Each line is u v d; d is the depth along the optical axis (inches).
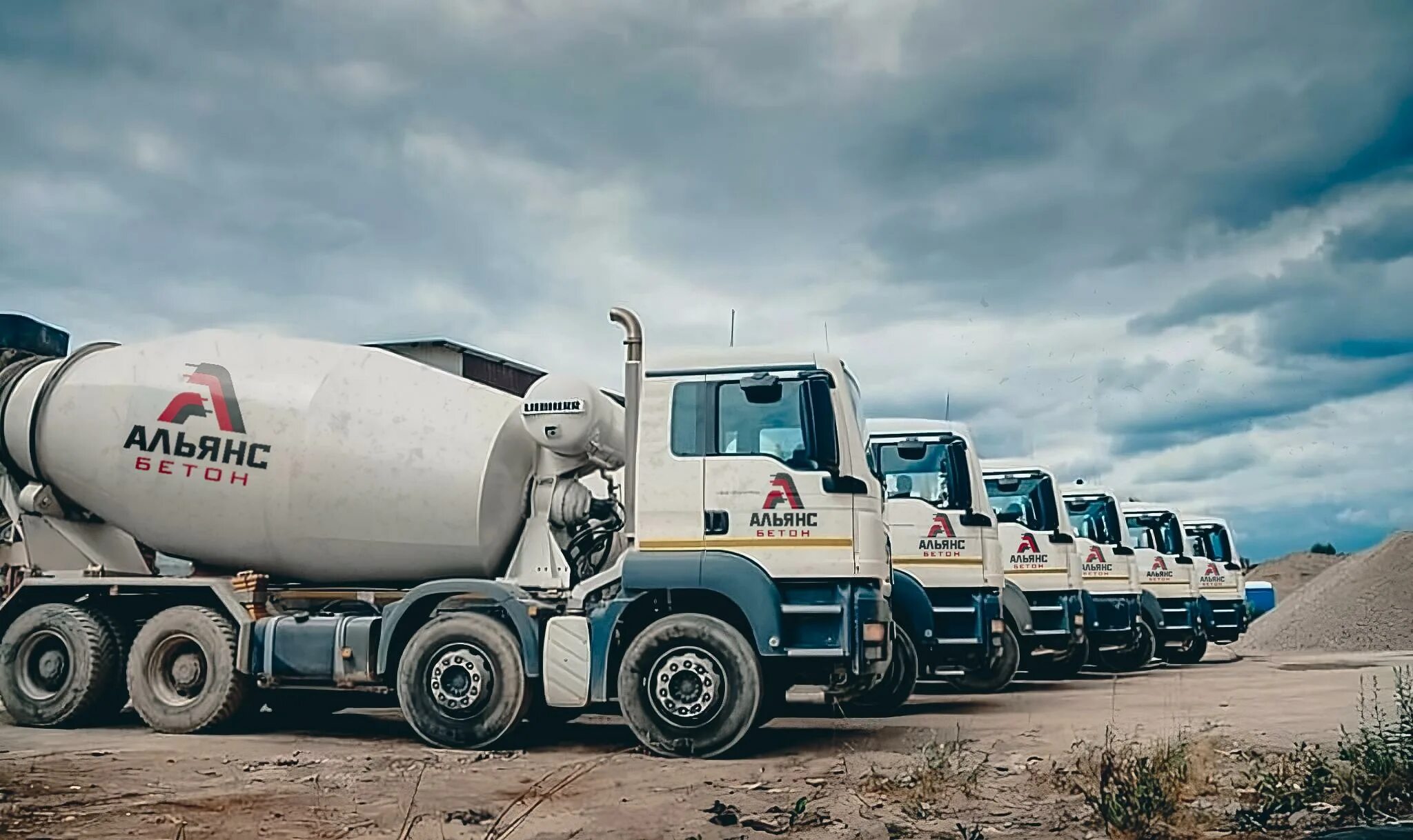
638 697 355.6
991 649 518.6
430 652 377.4
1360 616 1116.5
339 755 361.4
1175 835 252.1
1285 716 467.5
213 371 430.6
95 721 431.5
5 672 427.2
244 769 332.5
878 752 368.8
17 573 445.7
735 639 352.5
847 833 252.8
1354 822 263.7
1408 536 1214.9
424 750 373.1
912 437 539.5
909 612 498.0
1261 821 259.8
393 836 246.4
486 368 474.6
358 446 414.3
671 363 374.9
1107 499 767.1
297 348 436.1
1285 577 2230.6
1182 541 896.9
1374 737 339.0
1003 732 423.8
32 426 437.1
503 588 379.2
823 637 353.7
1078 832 255.4
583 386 410.9
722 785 308.3
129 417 430.6
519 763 345.1
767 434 364.8
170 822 258.1
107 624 430.6
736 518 360.2
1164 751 319.6
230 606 413.7
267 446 419.2
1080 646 698.8
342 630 397.7
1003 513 654.5
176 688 413.1
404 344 459.5
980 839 247.0
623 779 316.5
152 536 442.9
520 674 370.9
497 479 410.6
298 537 422.9
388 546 418.0
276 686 402.9
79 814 265.1
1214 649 1165.1
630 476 384.5
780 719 473.1
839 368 375.9
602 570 409.7
